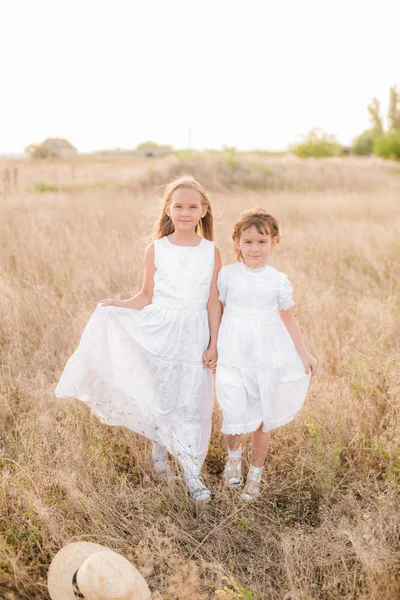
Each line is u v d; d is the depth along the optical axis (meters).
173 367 2.87
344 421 3.16
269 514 2.68
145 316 2.90
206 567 2.32
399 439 2.88
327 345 4.12
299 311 4.65
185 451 2.78
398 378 3.28
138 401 2.92
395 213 10.41
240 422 2.72
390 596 2.07
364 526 2.36
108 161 41.47
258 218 2.75
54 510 2.46
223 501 2.66
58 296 5.21
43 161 39.00
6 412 3.24
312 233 7.86
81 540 2.40
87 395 2.94
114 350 2.93
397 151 31.98
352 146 44.28
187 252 2.85
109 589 1.87
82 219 8.07
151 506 2.59
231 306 2.81
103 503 2.55
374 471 2.86
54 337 4.25
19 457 2.71
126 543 2.40
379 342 4.16
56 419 3.21
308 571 2.22
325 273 6.10
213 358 2.87
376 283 5.88
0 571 2.15
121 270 5.55
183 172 15.61
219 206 10.24
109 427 3.19
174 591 2.12
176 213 2.80
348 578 2.14
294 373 2.86
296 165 18.59
